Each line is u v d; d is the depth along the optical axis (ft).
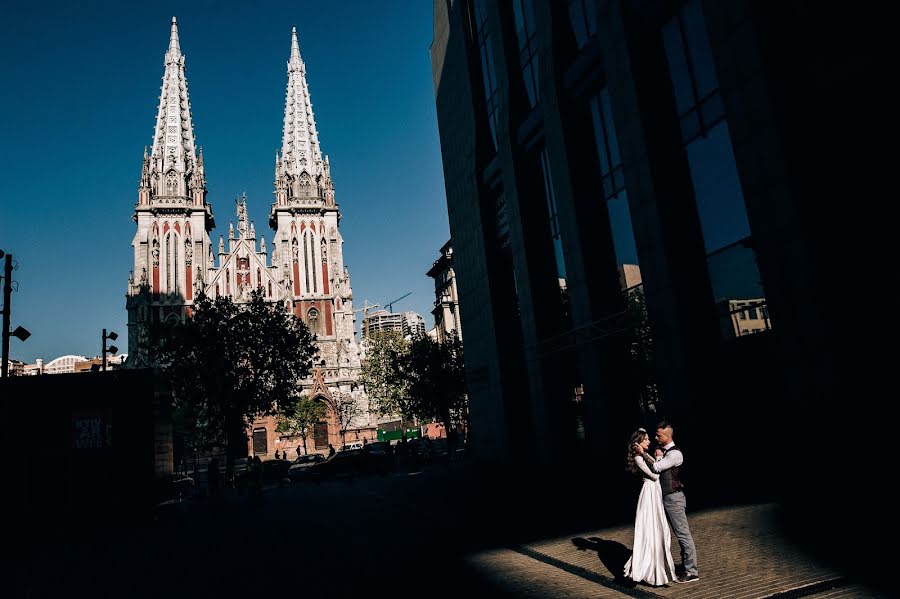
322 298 307.58
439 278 282.36
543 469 71.26
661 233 48.83
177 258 288.10
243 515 61.05
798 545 25.64
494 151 87.10
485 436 89.45
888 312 32.48
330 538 40.55
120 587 30.68
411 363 142.51
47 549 47.70
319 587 26.86
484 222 88.63
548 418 70.18
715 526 31.50
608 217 60.59
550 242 73.10
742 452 42.98
